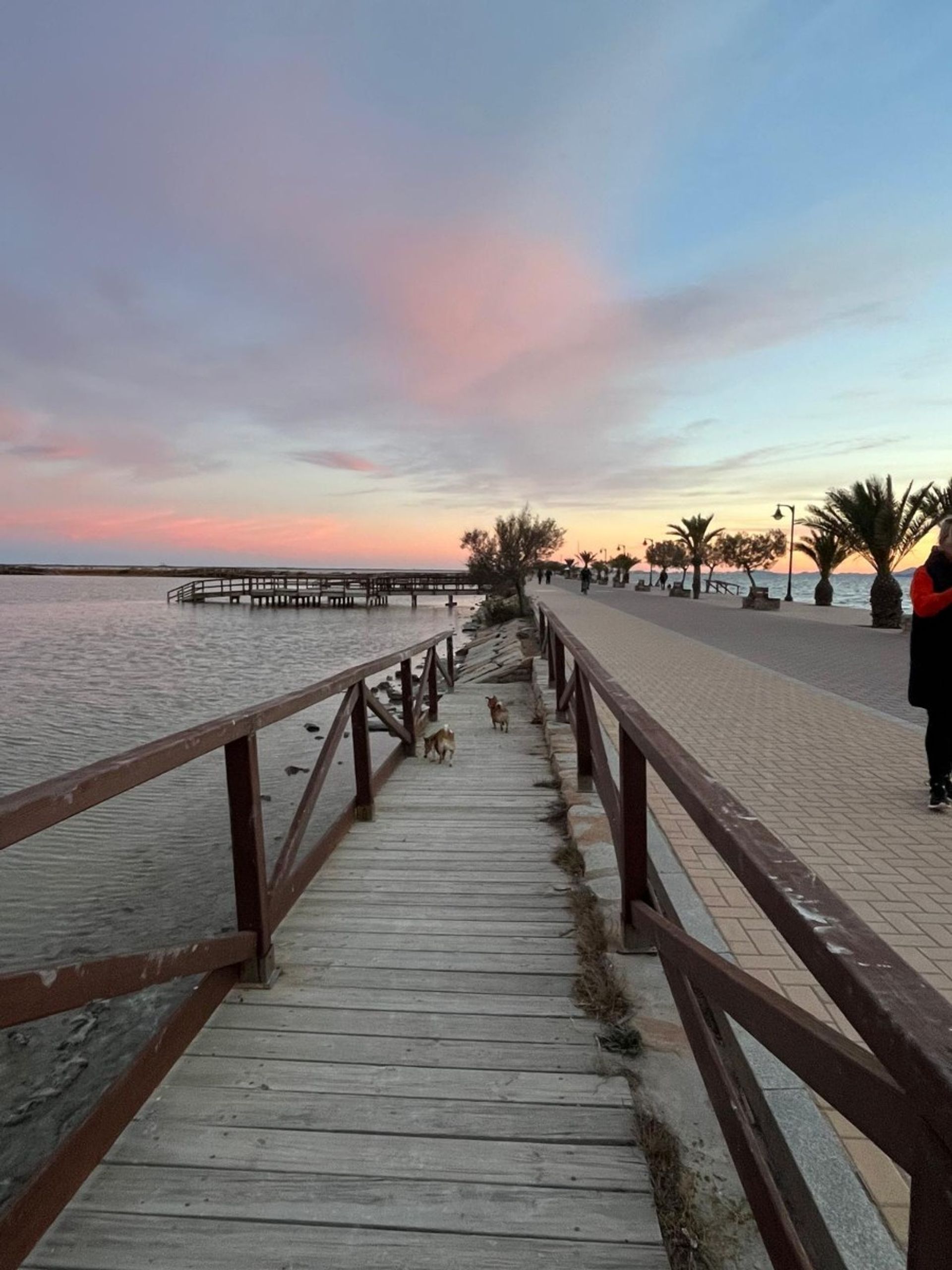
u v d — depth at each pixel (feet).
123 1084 6.48
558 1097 6.89
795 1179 5.52
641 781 8.87
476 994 8.75
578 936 10.04
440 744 21.12
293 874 11.14
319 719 41.09
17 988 4.57
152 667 69.56
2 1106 10.16
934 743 14.32
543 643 43.96
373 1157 6.19
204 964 7.55
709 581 139.95
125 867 19.29
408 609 196.95
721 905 10.27
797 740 20.71
